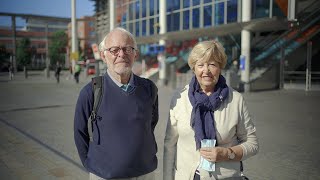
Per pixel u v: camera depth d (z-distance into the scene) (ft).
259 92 58.70
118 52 7.59
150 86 8.15
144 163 7.80
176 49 88.22
